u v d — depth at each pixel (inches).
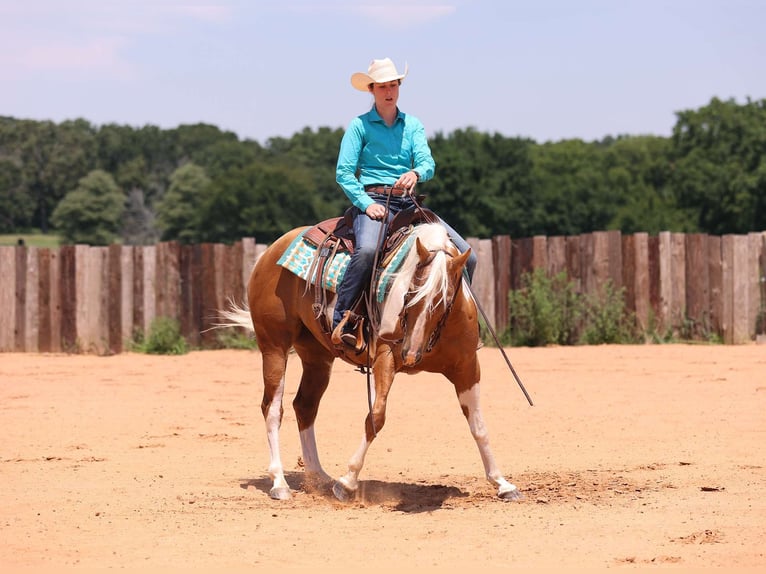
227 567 263.4
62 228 4175.7
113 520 321.7
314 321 372.8
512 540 287.4
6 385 695.1
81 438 492.7
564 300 925.8
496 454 442.3
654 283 922.1
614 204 3312.0
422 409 572.7
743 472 377.7
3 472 408.2
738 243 911.0
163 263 940.6
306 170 4503.0
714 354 801.6
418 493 364.8
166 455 450.6
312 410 400.8
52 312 941.2
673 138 3435.0
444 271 320.5
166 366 810.2
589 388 635.5
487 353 856.9
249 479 398.0
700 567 253.3
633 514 316.2
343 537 296.2
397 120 377.7
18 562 271.4
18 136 4977.9
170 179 4360.2
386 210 354.9
